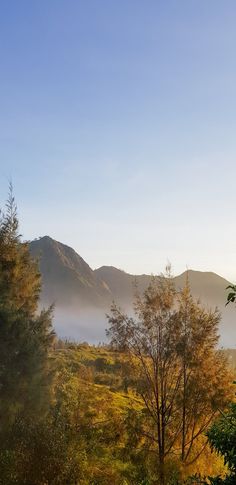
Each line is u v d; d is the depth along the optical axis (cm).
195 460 2450
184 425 2536
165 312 2609
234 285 884
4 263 2689
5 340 2302
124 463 2436
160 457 2419
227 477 859
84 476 2005
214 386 2491
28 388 2320
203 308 2633
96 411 3092
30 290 2884
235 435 851
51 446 1853
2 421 2112
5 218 2744
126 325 2630
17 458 1794
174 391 2600
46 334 2781
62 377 3406
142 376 2644
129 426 2580
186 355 2523
